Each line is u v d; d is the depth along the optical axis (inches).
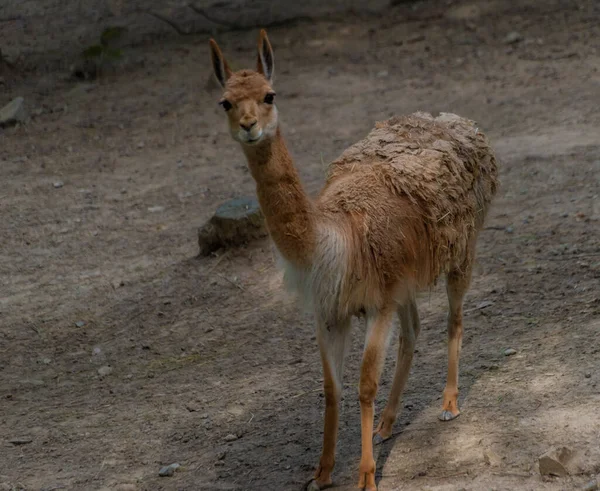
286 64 1166.3
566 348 455.5
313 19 1306.6
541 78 1024.9
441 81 1056.2
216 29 1283.2
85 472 418.0
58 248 701.3
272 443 423.2
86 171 862.5
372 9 1346.0
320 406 455.2
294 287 370.0
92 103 1055.0
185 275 637.3
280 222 351.9
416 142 418.6
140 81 1120.2
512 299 536.4
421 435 400.5
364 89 1056.2
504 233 637.9
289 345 536.7
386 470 378.0
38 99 1069.8
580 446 361.1
